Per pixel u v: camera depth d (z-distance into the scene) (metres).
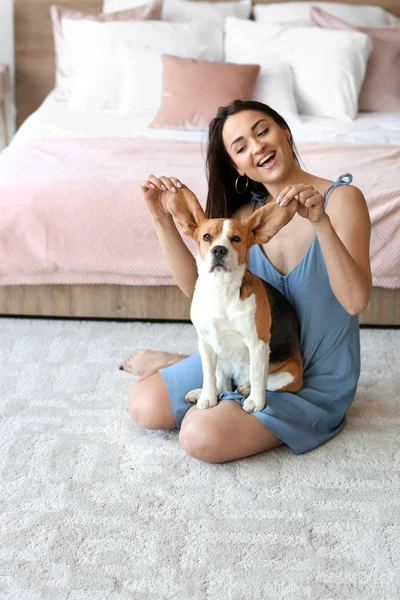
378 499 1.62
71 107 3.59
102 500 1.62
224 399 1.75
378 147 2.91
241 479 1.69
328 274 1.63
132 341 2.42
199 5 3.90
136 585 1.38
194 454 1.71
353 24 3.78
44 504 1.61
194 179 2.57
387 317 2.48
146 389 1.85
